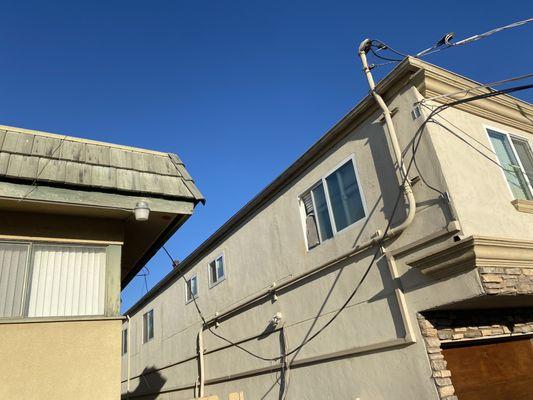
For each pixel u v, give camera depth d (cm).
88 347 521
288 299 956
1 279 518
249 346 1070
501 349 729
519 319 767
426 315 644
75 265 572
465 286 579
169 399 1463
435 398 595
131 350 1934
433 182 653
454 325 665
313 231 922
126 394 1825
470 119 757
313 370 842
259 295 1048
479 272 568
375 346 704
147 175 611
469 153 704
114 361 528
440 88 724
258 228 1121
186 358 1393
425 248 647
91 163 575
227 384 1138
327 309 835
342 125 845
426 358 618
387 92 762
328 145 898
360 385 728
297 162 963
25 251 546
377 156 770
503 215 673
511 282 591
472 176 674
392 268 694
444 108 677
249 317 1095
